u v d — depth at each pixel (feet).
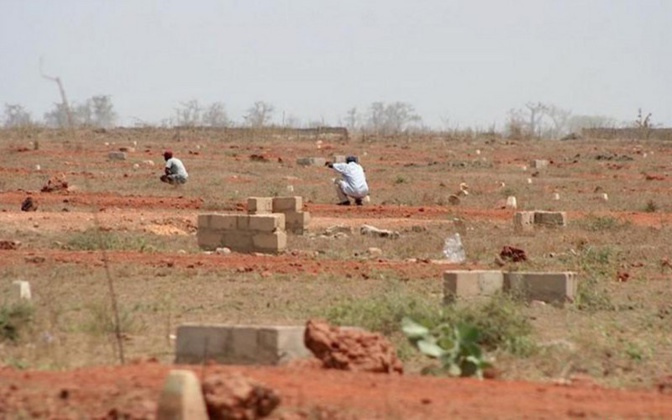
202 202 344.28
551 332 156.56
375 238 269.85
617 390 110.73
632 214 353.92
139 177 436.35
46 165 469.16
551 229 299.17
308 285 190.90
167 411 86.43
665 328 165.27
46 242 241.55
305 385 98.94
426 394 98.27
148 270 199.93
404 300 156.87
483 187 453.17
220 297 176.35
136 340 139.03
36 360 122.83
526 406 95.86
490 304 150.30
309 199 376.89
